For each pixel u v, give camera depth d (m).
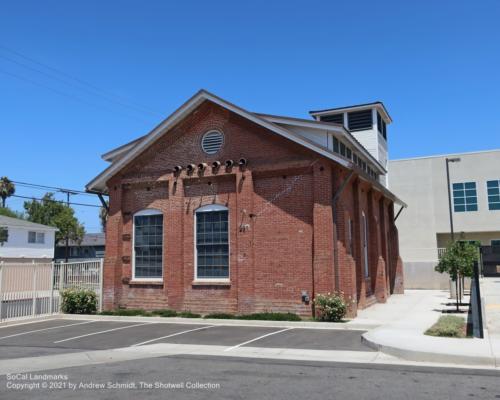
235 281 18.11
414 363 9.83
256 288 17.66
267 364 9.83
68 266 20.72
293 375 8.72
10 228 40.97
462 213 41.44
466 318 15.39
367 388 7.71
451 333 12.22
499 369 9.16
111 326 16.61
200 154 19.39
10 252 40.84
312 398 7.13
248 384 8.05
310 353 11.04
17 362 10.67
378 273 22.11
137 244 20.39
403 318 16.42
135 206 20.56
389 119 33.19
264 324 16.08
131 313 19.14
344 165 16.66
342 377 8.51
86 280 20.58
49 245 44.34
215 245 18.80
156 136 19.91
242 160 18.23
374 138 29.77
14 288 18.22
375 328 14.18
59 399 7.30
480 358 9.66
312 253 16.98
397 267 27.03
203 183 19.25
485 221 40.75
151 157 20.30
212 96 18.84
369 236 21.97
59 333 15.29
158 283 19.50
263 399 7.10
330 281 16.41
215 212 18.95
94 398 7.32
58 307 20.17
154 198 20.22
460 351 10.16
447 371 8.98
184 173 19.48
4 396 7.54
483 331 12.75
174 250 19.20
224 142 18.94
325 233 16.70
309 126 18.11
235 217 18.45
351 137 19.33
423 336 12.22
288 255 17.34
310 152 17.34
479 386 7.79
